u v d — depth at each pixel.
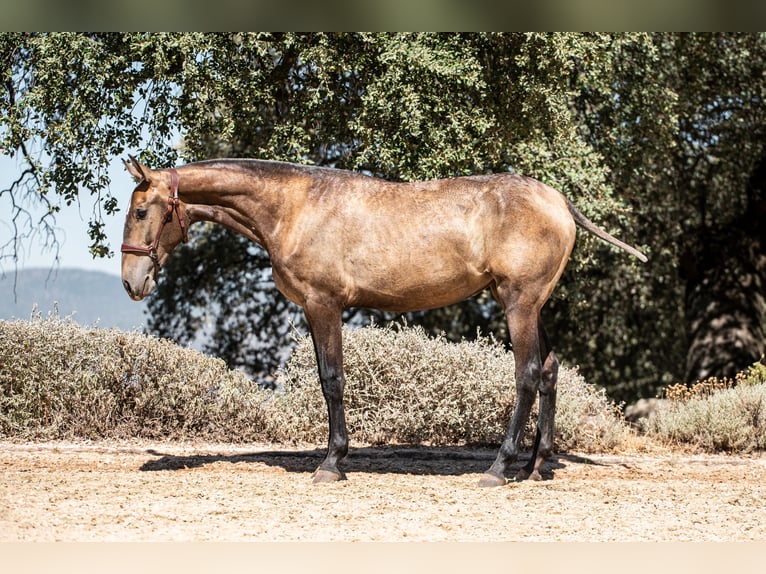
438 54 10.46
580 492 6.60
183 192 6.78
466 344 9.12
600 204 11.48
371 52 10.94
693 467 8.00
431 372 8.86
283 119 11.66
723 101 16.30
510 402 8.71
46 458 7.68
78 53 10.12
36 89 10.18
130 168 6.67
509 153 11.41
